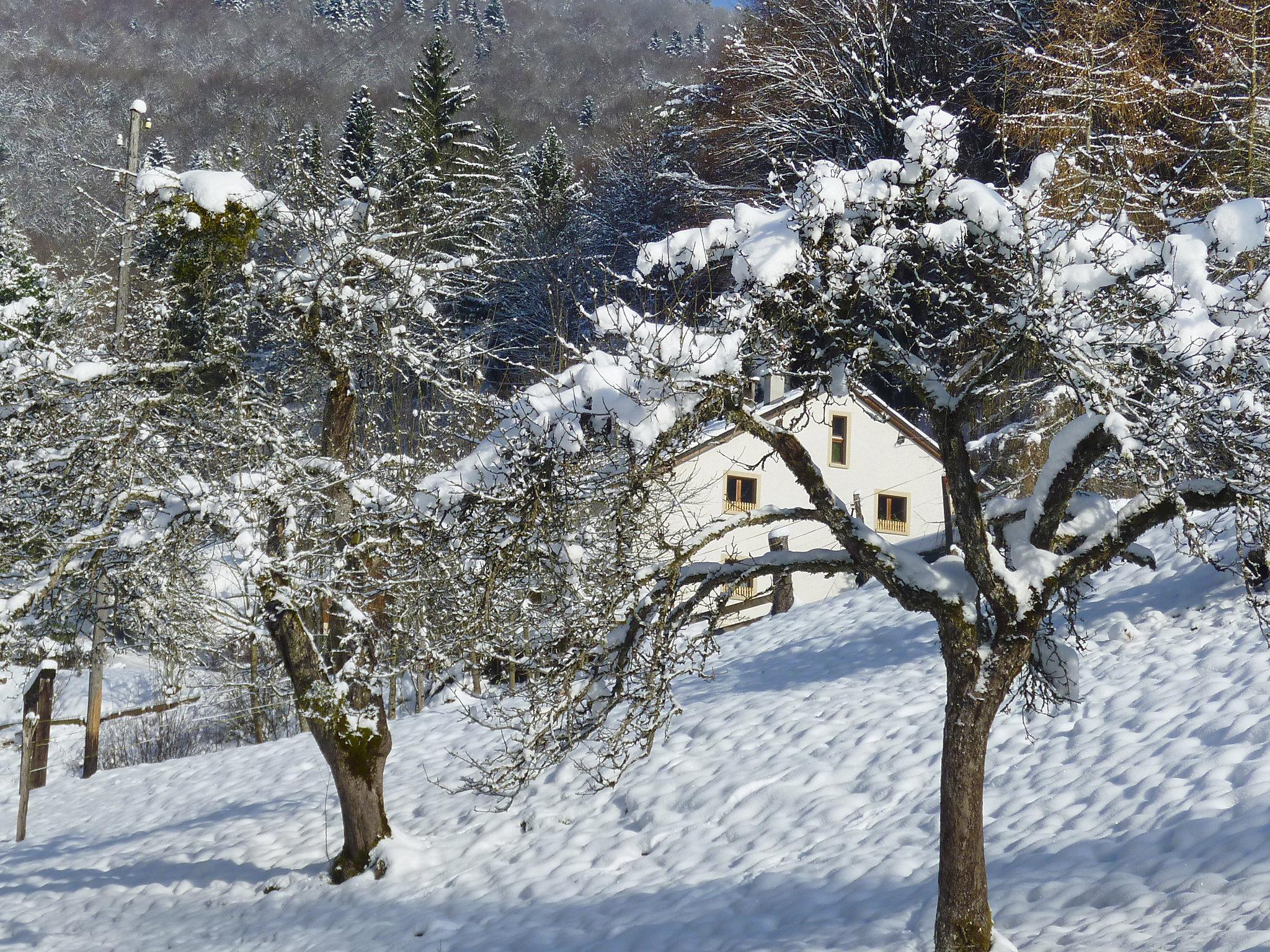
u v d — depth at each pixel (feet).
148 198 43.09
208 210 42.04
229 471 42.32
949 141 25.50
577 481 26.27
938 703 45.85
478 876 40.93
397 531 36.86
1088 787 35.29
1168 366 23.38
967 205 24.77
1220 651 42.14
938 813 36.17
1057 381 26.20
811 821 38.58
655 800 43.34
